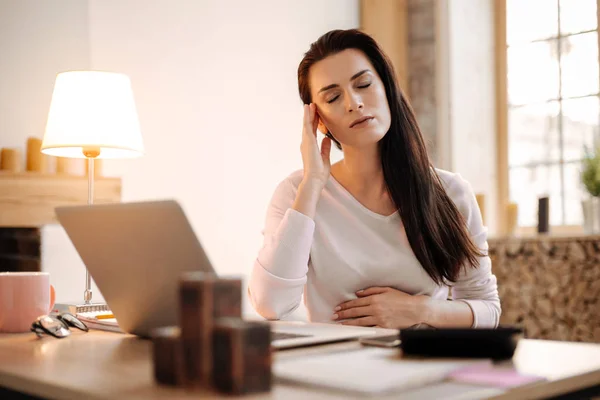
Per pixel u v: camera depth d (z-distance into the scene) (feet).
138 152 8.11
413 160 5.16
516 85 13.30
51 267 10.14
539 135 12.92
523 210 13.11
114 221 3.20
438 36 13.07
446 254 5.06
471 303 4.96
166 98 11.56
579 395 2.44
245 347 2.04
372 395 2.03
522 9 13.23
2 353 3.03
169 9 11.67
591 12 12.26
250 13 12.72
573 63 12.49
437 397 2.03
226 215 12.21
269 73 12.97
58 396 2.23
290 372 2.32
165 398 2.01
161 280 3.23
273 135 12.98
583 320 10.40
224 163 12.24
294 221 4.77
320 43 5.31
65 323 3.88
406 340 2.78
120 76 7.57
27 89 10.30
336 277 5.19
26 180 9.68
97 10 10.91
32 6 10.37
